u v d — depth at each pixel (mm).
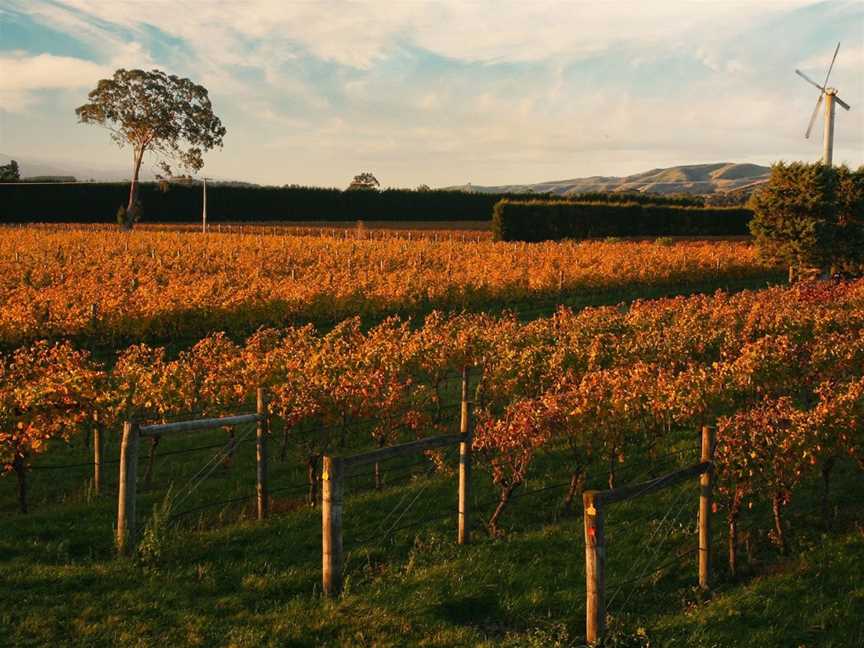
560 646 6574
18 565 8000
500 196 98312
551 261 39812
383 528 9664
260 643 6496
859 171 39938
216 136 77125
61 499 11102
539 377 14664
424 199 97812
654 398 11633
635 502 10594
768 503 10477
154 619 6906
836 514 9781
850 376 14312
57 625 6695
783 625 7012
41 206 88000
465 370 15773
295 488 11492
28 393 10641
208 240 51625
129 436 8633
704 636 6738
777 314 19359
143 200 90250
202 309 23438
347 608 7207
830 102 41031
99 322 21172
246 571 8234
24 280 31672
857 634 6852
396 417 13195
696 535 9422
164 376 12875
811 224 37781
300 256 42281
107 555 8703
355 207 96438
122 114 73188
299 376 13133
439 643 6605
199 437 14062
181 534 9195
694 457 12406
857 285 28578
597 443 10625
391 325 19844
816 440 8875
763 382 13164
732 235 71125
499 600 7598
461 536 9117
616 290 35875
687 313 20219
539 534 9430
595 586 6570
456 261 40812
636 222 67750
